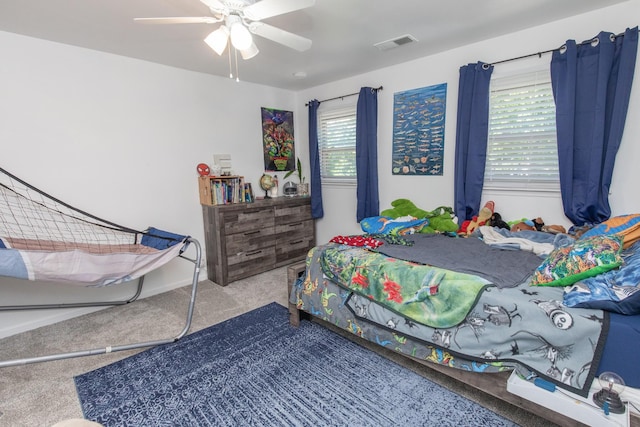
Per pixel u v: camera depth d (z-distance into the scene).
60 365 2.13
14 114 2.51
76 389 1.90
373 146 3.64
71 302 2.87
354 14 2.26
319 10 2.19
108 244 2.95
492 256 2.20
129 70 3.05
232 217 3.56
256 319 2.75
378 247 2.45
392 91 3.50
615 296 1.33
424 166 3.36
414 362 2.11
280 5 1.55
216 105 3.73
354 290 2.08
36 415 1.71
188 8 2.10
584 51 2.31
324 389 1.87
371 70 3.63
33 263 2.05
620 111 2.20
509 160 2.79
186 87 3.46
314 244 4.52
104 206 3.00
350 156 4.06
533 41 2.57
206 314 2.87
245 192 3.81
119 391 1.88
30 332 2.59
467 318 1.60
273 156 4.36
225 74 3.66
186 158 3.53
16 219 2.57
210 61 3.18
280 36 1.89
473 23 2.46
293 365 2.10
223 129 3.82
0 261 1.95
